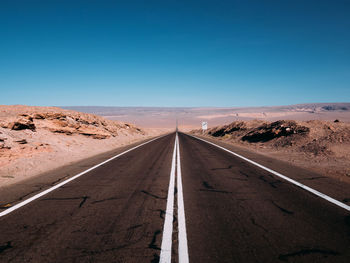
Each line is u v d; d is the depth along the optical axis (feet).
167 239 9.68
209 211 12.97
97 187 18.58
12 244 9.35
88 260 8.13
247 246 9.01
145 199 15.37
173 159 34.96
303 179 20.17
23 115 45.21
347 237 9.66
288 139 49.65
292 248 8.82
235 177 21.72
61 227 10.96
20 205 14.26
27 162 28.86
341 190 16.58
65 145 45.96
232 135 90.43
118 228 10.80
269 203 14.14
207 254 8.45
